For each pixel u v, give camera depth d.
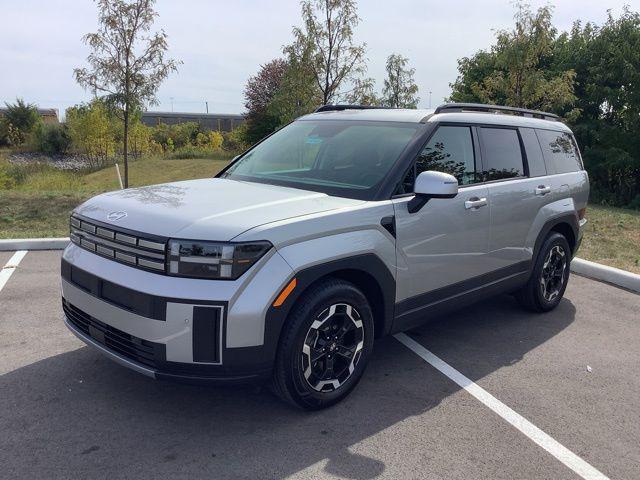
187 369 3.01
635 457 3.22
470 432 3.40
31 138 42.91
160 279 2.99
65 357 4.18
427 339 4.87
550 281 5.56
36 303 5.38
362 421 3.46
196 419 3.41
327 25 12.59
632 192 19.84
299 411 3.54
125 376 3.91
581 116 20.22
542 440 3.35
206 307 2.93
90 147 33.69
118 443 3.13
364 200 3.70
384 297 3.72
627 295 6.32
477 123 4.63
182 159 34.75
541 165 5.29
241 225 3.07
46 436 3.17
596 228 10.05
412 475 2.96
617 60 18.95
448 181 3.60
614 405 3.80
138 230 3.11
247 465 2.98
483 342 4.83
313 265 3.21
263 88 39.59
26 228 9.17
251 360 3.05
